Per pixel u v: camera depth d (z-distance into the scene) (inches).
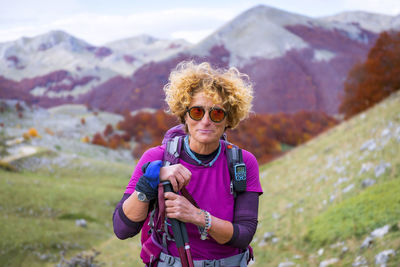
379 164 490.3
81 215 1560.0
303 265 362.0
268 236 498.6
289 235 463.8
